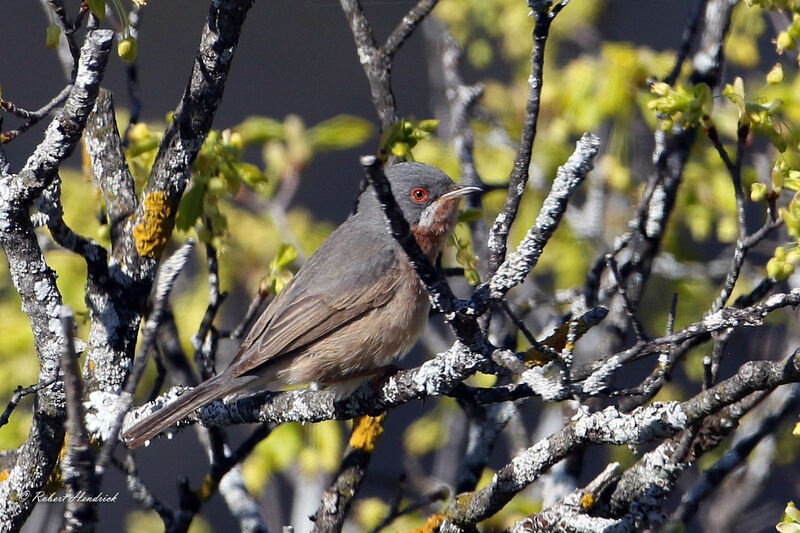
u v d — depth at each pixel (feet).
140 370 21.08
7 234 27.43
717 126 39.75
